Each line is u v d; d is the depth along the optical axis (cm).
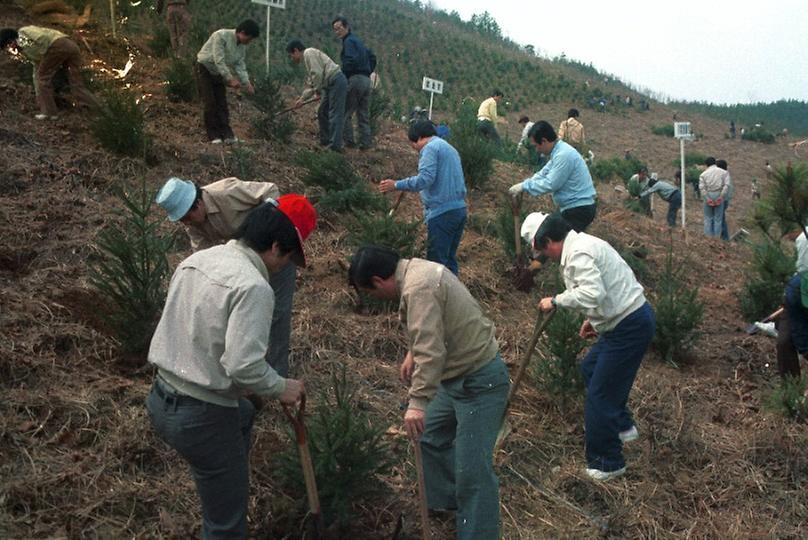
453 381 357
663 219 1898
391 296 353
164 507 366
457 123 1009
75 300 500
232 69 809
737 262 1020
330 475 371
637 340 439
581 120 4319
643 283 852
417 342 337
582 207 678
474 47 5716
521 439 492
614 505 441
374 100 1093
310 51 877
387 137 1128
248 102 994
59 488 357
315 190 767
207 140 815
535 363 555
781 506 462
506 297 698
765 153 3938
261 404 418
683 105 5953
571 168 668
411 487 423
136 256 486
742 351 686
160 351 296
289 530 369
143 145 712
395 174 917
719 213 1388
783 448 511
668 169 3356
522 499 439
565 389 524
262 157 817
